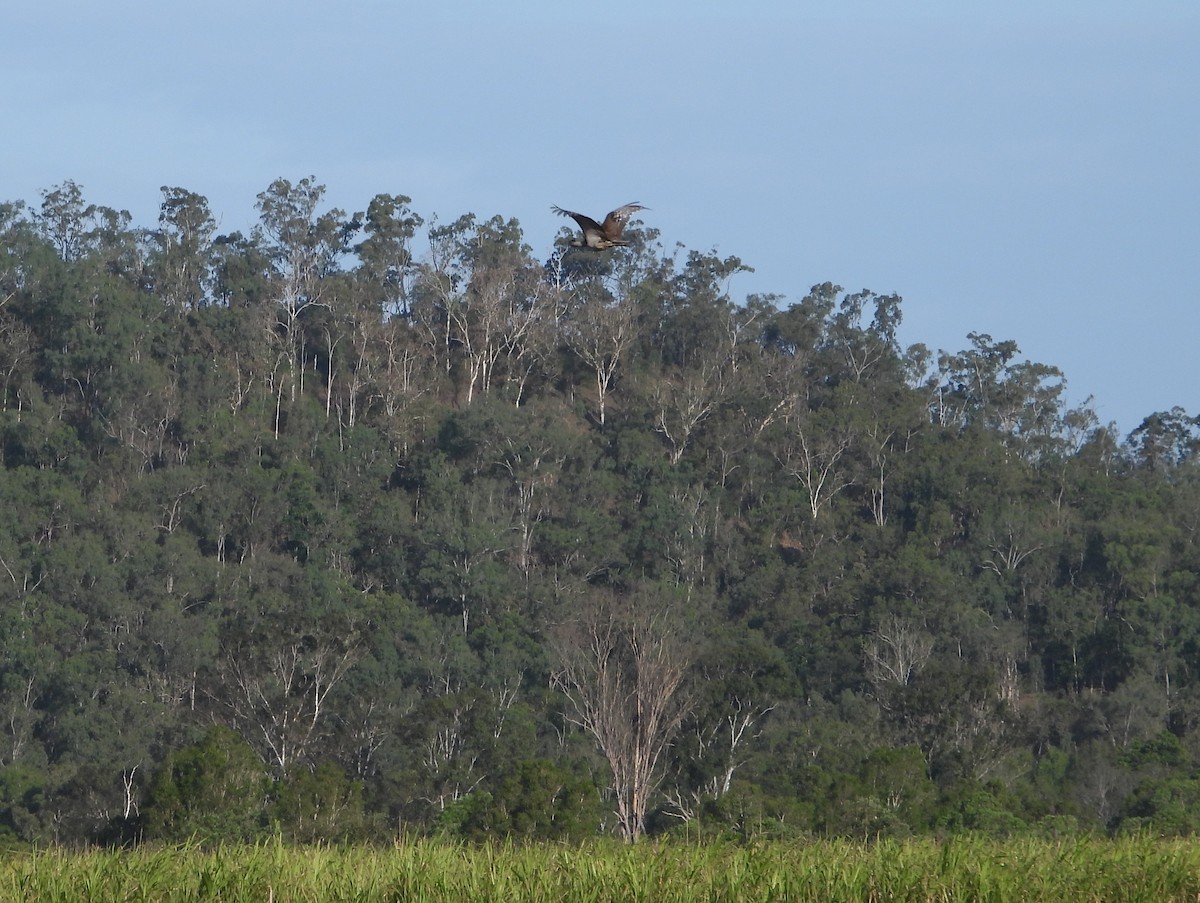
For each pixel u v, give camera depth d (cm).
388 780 13100
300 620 14462
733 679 14950
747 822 8956
